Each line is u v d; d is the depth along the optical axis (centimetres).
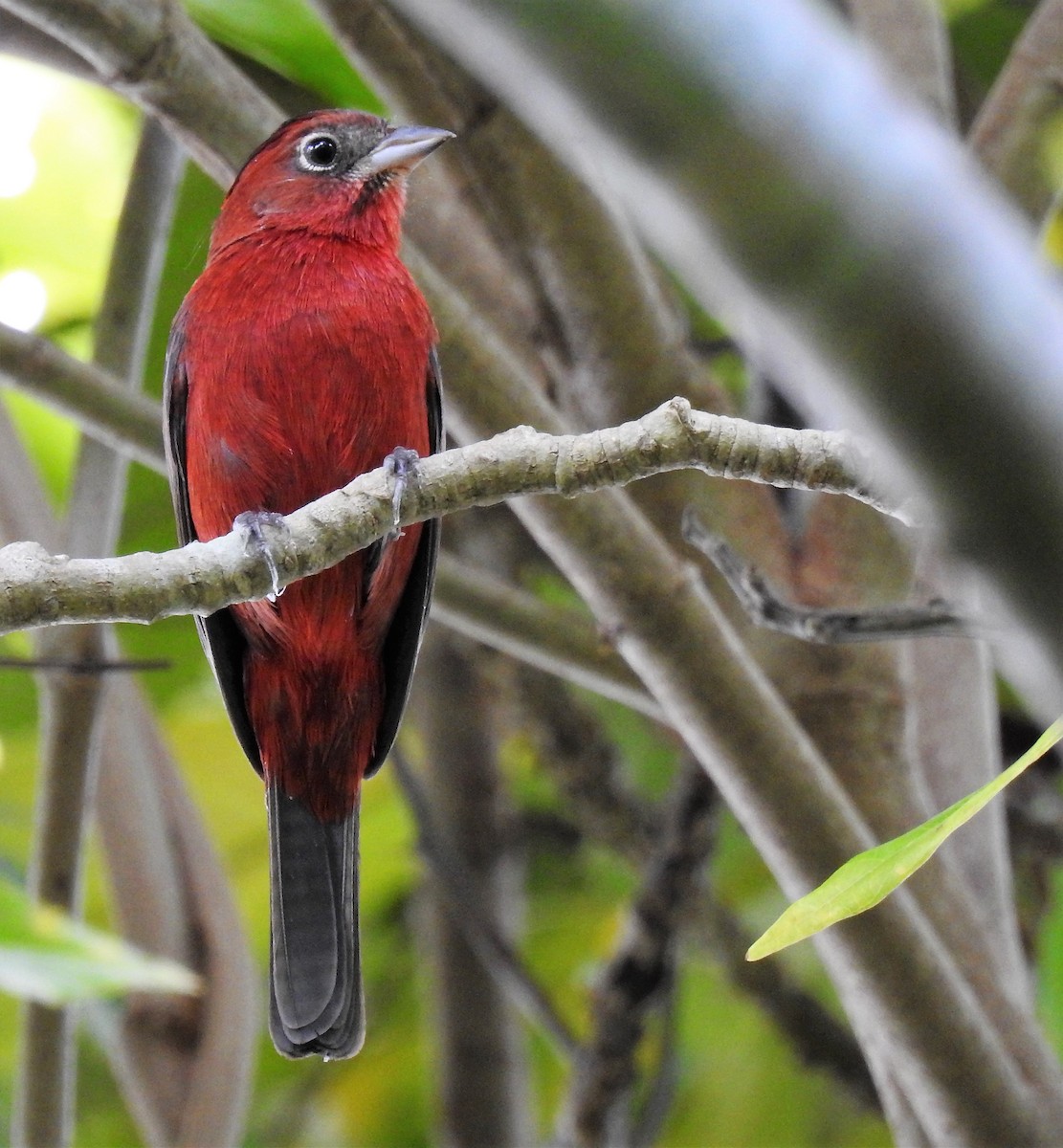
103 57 757
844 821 755
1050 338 328
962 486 335
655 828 1217
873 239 326
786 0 332
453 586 912
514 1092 1187
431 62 836
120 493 1002
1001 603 346
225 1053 1018
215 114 777
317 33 1039
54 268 1345
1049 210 907
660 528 934
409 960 1423
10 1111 1331
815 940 843
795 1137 1334
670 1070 1103
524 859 1347
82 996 602
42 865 938
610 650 909
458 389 795
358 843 928
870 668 896
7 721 1355
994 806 944
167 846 1062
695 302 1247
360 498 649
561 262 878
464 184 988
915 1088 753
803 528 952
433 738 1263
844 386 338
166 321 1291
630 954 1069
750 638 905
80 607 612
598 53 321
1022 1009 819
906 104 343
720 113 322
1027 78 916
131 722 1070
